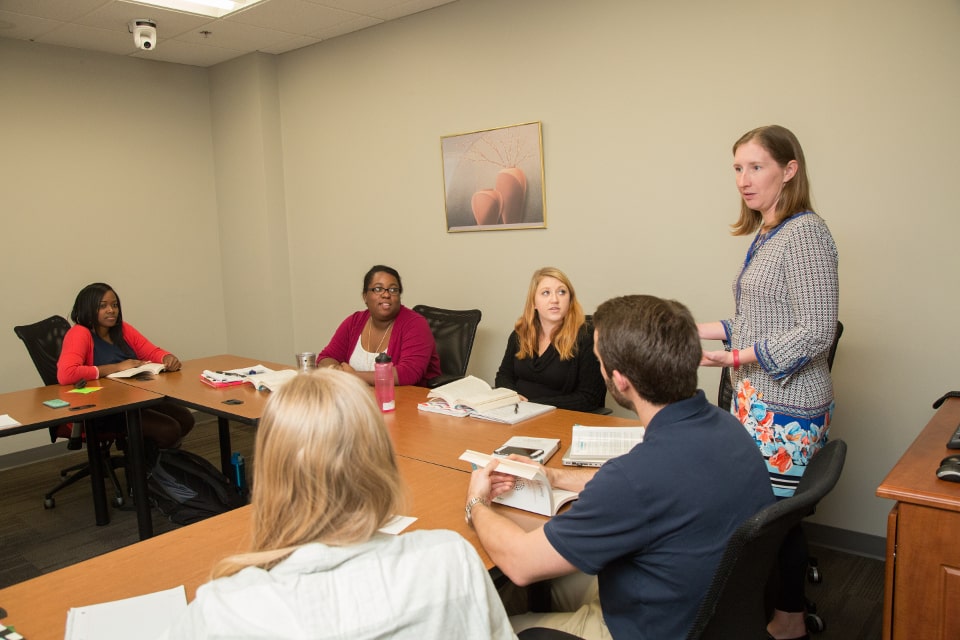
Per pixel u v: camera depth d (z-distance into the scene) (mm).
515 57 3619
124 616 1168
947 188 2477
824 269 1817
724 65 2947
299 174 4824
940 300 2529
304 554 807
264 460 861
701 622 1065
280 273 4949
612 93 3299
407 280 4344
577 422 2289
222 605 766
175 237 4957
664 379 1177
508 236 3801
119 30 4059
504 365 3047
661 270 3248
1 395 3023
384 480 869
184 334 5043
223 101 4988
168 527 3283
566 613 1495
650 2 3127
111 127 4590
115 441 3523
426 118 4055
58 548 3072
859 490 2768
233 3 3764
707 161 3043
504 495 1616
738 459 1180
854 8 2605
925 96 2492
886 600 1486
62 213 4391
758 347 1861
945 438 1771
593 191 3428
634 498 1104
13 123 4156
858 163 2656
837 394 2775
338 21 4055
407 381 3064
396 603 794
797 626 2006
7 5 3580
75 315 3482
